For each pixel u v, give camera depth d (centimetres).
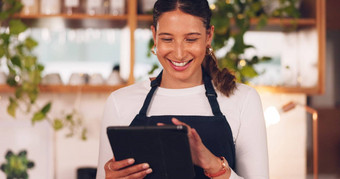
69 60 267
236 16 253
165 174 120
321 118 281
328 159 282
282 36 273
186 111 142
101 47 268
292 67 272
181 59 129
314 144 266
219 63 256
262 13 257
